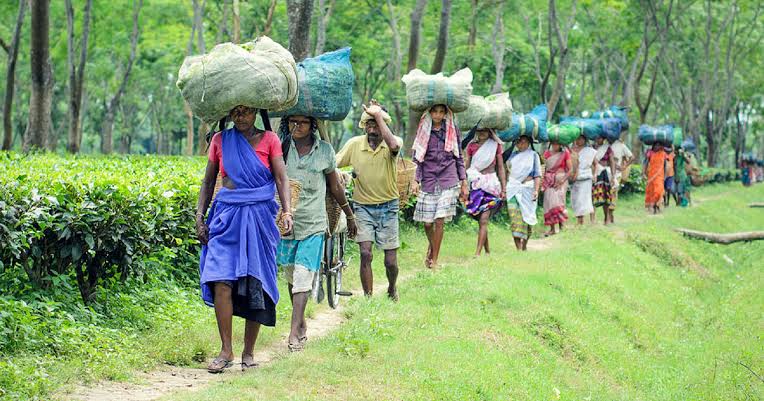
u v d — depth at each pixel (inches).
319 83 494.3
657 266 1090.1
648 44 2723.9
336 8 2186.3
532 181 979.3
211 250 441.7
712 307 1006.4
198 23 1893.5
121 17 2466.8
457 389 441.4
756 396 626.5
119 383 422.9
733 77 3814.0
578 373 592.4
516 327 620.7
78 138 1818.4
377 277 795.4
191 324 552.7
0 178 501.0
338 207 553.9
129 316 549.6
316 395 401.7
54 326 475.5
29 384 388.5
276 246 454.9
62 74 2928.2
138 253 571.2
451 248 1002.7
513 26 2743.6
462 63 2273.6
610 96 3846.0
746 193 2940.5
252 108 443.2
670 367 709.3
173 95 3752.5
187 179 698.2
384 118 620.1
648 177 1673.2
